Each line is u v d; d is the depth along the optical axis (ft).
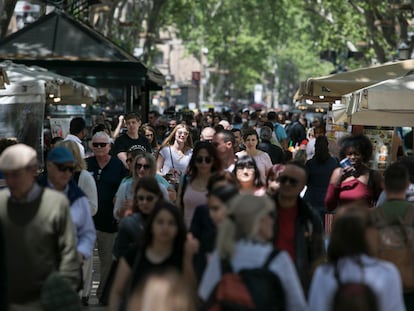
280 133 145.59
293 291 36.32
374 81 104.01
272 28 403.13
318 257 48.01
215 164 57.41
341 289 35.19
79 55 152.25
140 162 62.03
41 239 43.83
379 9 237.45
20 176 43.14
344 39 294.25
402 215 47.73
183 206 57.57
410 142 130.93
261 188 58.80
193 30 422.41
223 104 561.84
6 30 152.66
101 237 68.44
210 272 37.01
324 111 221.87
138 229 51.24
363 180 64.75
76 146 61.77
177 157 83.15
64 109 150.92
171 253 42.57
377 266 35.78
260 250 36.35
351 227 36.01
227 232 36.68
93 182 61.98
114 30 285.43
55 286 40.29
